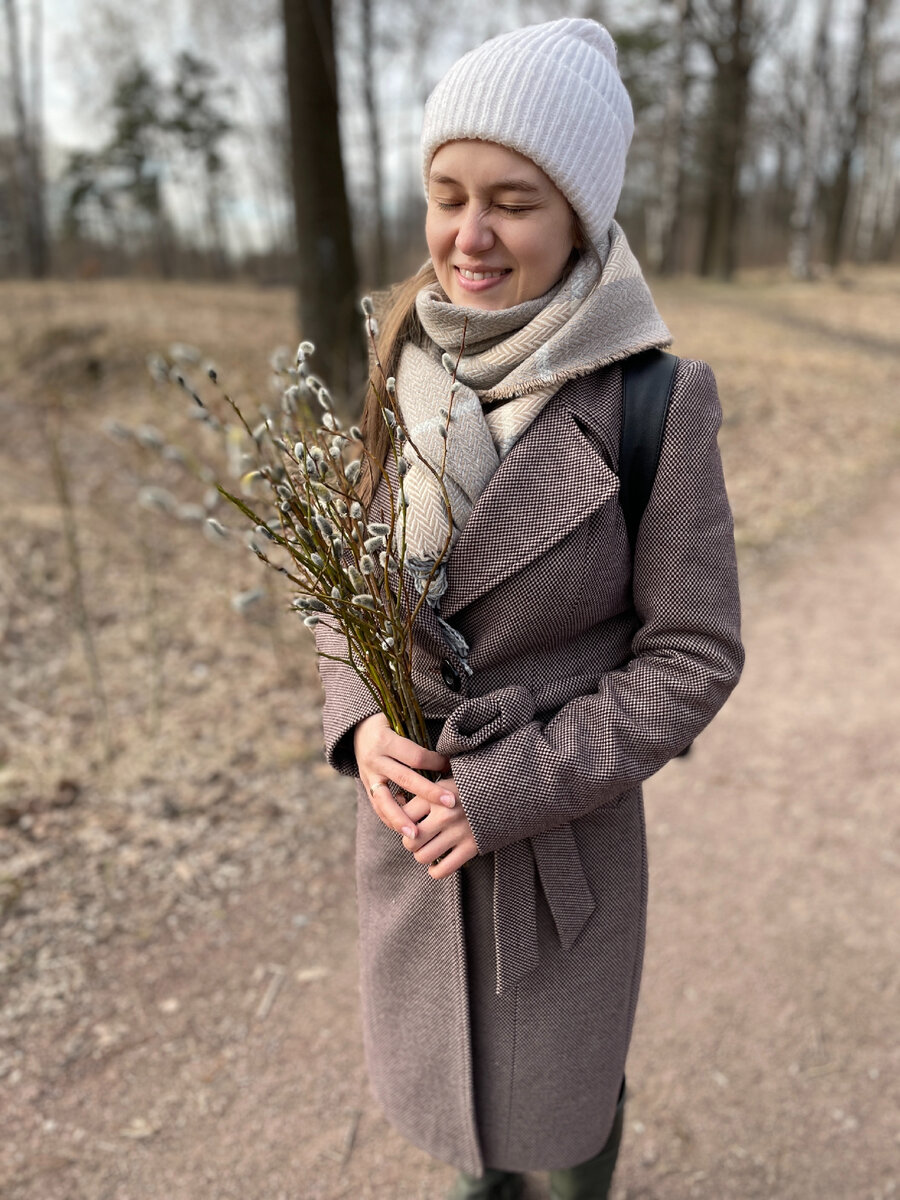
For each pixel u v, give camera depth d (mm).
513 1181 1746
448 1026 1338
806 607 4773
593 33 1119
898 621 4574
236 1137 1903
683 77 18906
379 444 1299
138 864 2652
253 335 9391
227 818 2867
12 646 3832
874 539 5789
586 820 1256
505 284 1123
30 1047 2078
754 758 3369
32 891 2512
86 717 3357
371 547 990
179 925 2463
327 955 2389
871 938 2467
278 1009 2221
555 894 1231
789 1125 1942
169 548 5070
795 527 5941
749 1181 1828
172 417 6402
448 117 1046
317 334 5363
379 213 13992
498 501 1098
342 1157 1868
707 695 1113
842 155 23047
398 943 1351
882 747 3424
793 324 13094
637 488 1119
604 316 1078
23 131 20609
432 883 1286
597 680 1206
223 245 32938
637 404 1110
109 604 4305
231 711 3441
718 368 9758
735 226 20672
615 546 1130
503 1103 1368
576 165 1033
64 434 7203
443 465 1021
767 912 2572
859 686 3912
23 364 8828
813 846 2859
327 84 5234
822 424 8188
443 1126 1418
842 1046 2127
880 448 7652
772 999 2268
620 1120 1533
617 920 1309
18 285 13867
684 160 20484
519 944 1242
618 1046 1376
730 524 1146
